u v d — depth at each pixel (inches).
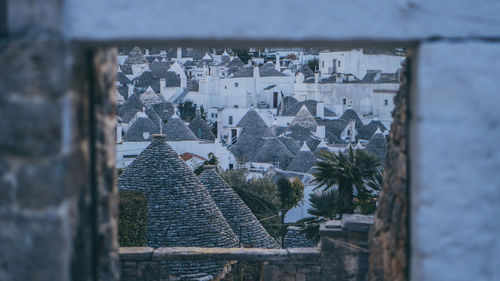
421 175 106.3
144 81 4101.9
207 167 779.4
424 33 105.9
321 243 323.3
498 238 106.1
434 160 106.0
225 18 105.8
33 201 100.4
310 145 2338.8
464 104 105.4
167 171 679.1
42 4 100.0
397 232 137.1
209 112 3531.0
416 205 107.5
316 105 2992.1
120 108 2945.4
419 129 106.5
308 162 1866.4
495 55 105.0
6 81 99.9
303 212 1483.8
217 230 650.8
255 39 107.0
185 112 3513.8
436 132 105.8
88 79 113.4
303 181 1763.0
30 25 100.0
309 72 3875.5
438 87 105.8
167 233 625.3
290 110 3065.9
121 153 2103.8
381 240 163.5
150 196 655.8
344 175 558.3
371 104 3034.0
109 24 104.3
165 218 637.9
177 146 2155.5
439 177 105.9
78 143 108.1
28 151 99.9
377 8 106.0
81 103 110.0
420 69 106.2
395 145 147.4
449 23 105.5
